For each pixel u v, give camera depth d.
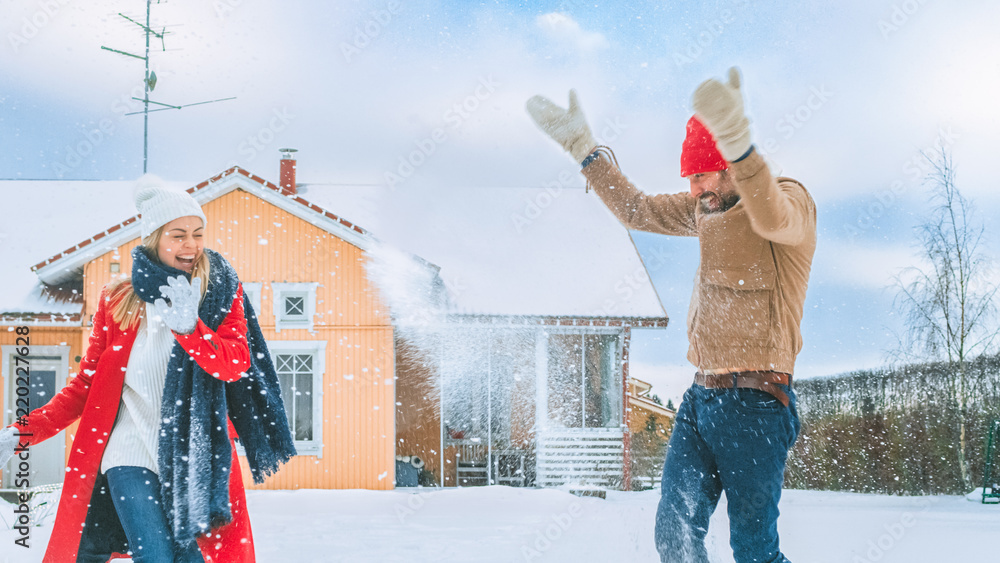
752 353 2.48
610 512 6.21
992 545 7.06
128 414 2.75
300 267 15.88
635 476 17.11
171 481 2.64
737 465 2.44
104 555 2.81
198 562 2.71
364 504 11.41
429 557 5.36
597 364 17.05
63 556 2.69
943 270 22.52
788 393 2.51
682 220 2.91
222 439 2.73
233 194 15.84
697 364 2.62
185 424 2.68
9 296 15.63
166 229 2.78
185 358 2.72
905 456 19.78
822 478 18.80
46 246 17.14
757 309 2.49
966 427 21.16
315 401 15.69
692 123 2.65
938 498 18.31
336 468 15.55
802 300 2.56
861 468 19.11
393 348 15.87
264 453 2.94
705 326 2.58
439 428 16.84
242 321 2.86
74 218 18.31
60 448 15.32
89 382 2.88
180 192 2.87
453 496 12.31
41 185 19.62
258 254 15.84
